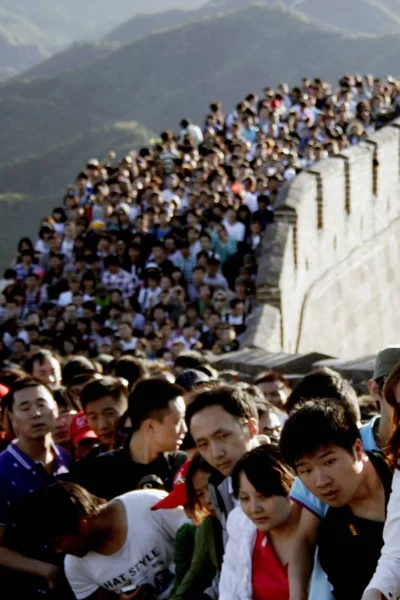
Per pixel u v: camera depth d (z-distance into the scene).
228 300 26.81
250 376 18.66
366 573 6.64
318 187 32.78
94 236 29.97
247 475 7.19
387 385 6.61
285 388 11.64
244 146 35.22
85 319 26.02
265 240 29.02
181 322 25.31
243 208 29.33
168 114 152.25
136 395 9.34
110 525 8.48
